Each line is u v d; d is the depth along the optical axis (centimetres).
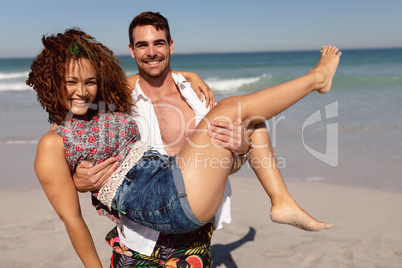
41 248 393
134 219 205
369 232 414
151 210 196
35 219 462
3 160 699
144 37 287
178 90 310
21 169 652
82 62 209
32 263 364
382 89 1697
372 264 351
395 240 394
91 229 434
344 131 881
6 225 445
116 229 248
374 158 686
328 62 254
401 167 639
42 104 213
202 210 195
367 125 934
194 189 193
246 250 386
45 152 199
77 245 208
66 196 203
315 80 238
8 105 1327
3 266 358
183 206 192
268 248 389
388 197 513
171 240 223
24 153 743
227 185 254
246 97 214
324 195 523
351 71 2911
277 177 247
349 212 466
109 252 386
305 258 366
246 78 2572
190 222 196
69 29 218
